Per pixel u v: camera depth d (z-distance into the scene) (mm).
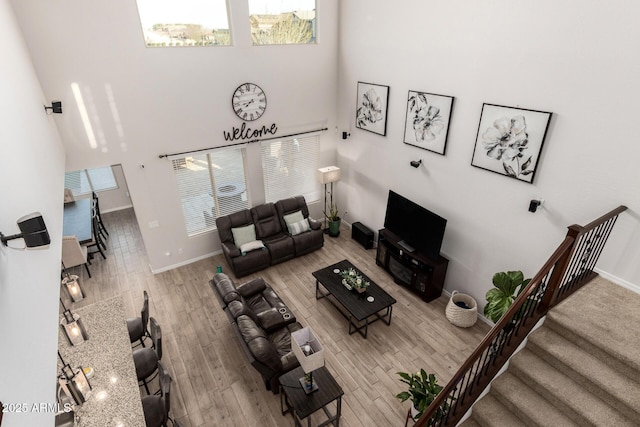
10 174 1998
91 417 3088
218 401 4301
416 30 5145
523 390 3064
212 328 5383
